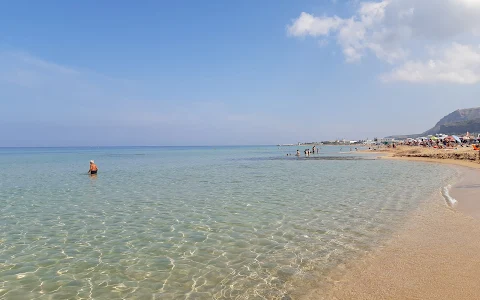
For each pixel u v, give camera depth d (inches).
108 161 2480.3
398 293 239.5
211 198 701.3
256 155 3686.0
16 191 848.9
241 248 363.6
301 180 1031.6
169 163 2169.0
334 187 848.9
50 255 349.1
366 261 311.0
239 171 1428.4
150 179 1122.0
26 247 377.4
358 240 381.4
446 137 3764.8
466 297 226.5
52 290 264.4
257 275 287.4
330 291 250.2
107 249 367.9
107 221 503.8
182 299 244.8
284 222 476.7
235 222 482.6
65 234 432.5
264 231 431.5
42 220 514.9
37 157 3334.2
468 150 2178.9
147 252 355.3
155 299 245.4
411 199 639.1
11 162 2330.2
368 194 720.3
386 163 1866.4
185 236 414.3
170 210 581.0
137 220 507.2
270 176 1179.3
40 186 949.8
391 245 355.9
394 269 286.5
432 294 234.4
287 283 269.0
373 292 243.9
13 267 315.0
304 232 422.6
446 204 570.3
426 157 2178.9
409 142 4739.2
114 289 264.7
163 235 420.8
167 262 324.2
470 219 453.7
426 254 319.9
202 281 277.4
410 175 1126.4
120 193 798.5
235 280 278.1
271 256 335.9
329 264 308.7
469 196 636.1
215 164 2007.9
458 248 332.8
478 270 273.0
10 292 260.8
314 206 594.6
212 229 445.7
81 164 2080.5
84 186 943.0
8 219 523.8
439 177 1032.2
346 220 481.7
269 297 244.7
